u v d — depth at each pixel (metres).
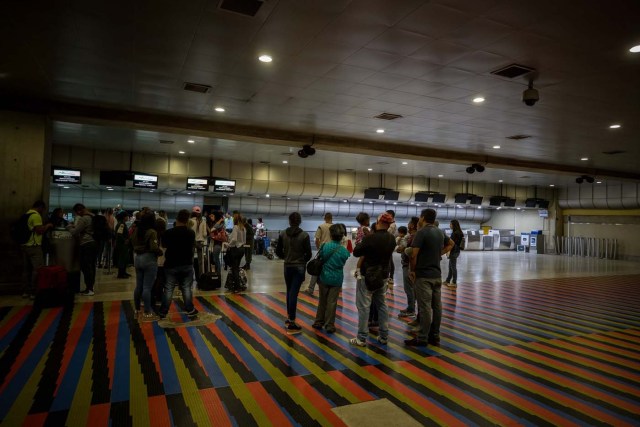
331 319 5.42
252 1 4.29
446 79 6.55
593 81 6.45
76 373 3.87
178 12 4.54
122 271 9.50
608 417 3.27
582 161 14.38
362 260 4.91
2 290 7.51
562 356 4.81
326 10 4.46
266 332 5.35
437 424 3.06
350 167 17.75
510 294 9.15
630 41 5.02
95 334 5.08
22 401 3.28
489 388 3.78
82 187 15.91
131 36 5.18
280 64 6.09
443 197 21.11
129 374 3.86
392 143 11.98
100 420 2.99
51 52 5.70
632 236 21.28
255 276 10.48
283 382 3.77
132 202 18.03
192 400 3.35
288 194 17.97
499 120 9.07
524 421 3.16
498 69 6.06
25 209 7.77
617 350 5.10
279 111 8.71
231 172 16.34
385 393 3.59
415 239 5.01
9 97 7.75
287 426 2.97
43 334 5.06
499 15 4.48
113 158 14.09
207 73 6.50
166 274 5.70
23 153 7.80
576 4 4.20
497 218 29.16
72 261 7.34
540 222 25.78
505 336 5.61
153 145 13.09
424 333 4.98
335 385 3.73
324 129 10.33
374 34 5.03
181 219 5.75
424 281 5.00
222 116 9.17
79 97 7.83
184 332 5.24
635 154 12.88
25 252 7.13
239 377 3.86
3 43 5.40
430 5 4.31
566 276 12.88
